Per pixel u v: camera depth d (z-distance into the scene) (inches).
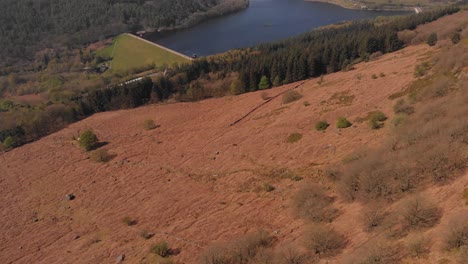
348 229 1139.9
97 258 1455.5
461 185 1071.6
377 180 1245.7
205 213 1624.0
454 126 1325.0
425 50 3287.4
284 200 1528.1
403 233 986.1
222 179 1927.9
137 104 3836.1
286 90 3314.5
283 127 2372.0
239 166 2016.5
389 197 1182.3
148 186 2054.6
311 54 3850.9
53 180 2399.1
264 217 1450.5
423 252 877.8
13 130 3238.2
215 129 2709.2
